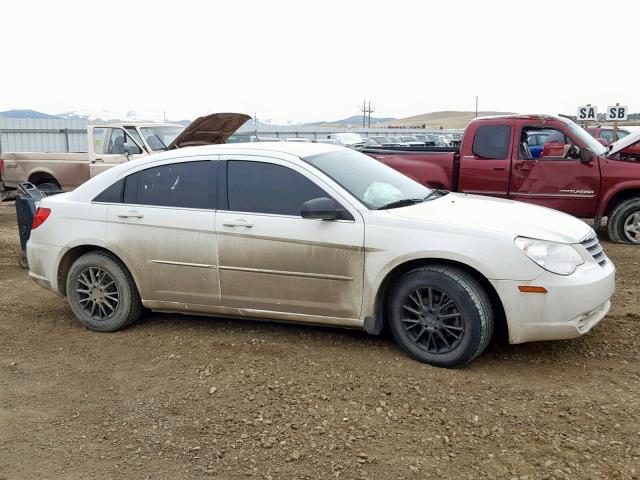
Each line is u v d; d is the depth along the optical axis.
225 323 5.69
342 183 4.91
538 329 4.36
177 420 3.97
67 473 3.43
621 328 5.25
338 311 4.82
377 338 5.14
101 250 5.62
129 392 4.39
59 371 4.81
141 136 12.48
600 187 9.03
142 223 5.32
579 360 4.63
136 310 5.60
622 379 4.30
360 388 4.28
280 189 4.99
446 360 4.53
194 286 5.23
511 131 9.48
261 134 47.56
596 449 3.45
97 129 12.69
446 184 9.89
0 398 4.37
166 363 4.86
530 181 9.38
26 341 5.48
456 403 4.03
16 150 28.03
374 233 4.62
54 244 5.70
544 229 4.53
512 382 4.31
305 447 3.60
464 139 9.77
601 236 9.88
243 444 3.66
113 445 3.71
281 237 4.84
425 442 3.60
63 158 13.23
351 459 3.46
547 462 3.34
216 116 11.34
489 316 4.43
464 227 4.48
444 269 4.49
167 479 3.35
